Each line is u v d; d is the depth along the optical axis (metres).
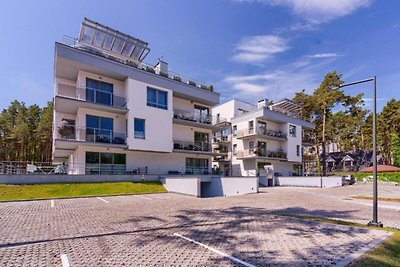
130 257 5.06
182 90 26.20
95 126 21.66
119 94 23.12
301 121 40.03
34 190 15.50
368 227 7.69
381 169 35.88
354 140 52.38
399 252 5.48
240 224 8.20
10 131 41.97
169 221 8.65
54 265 4.60
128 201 14.14
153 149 23.19
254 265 4.69
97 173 20.88
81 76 21.12
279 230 7.38
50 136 40.44
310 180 30.34
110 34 22.16
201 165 28.73
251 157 33.38
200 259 4.98
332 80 40.22
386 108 48.31
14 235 6.69
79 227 7.68
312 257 5.11
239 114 37.81
